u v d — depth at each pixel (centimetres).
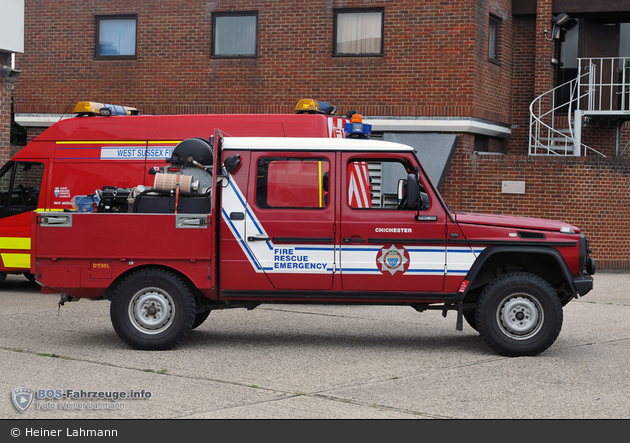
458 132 1702
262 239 834
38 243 843
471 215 855
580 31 1916
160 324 838
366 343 904
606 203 1644
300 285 838
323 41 1764
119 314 837
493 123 1797
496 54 1831
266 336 944
